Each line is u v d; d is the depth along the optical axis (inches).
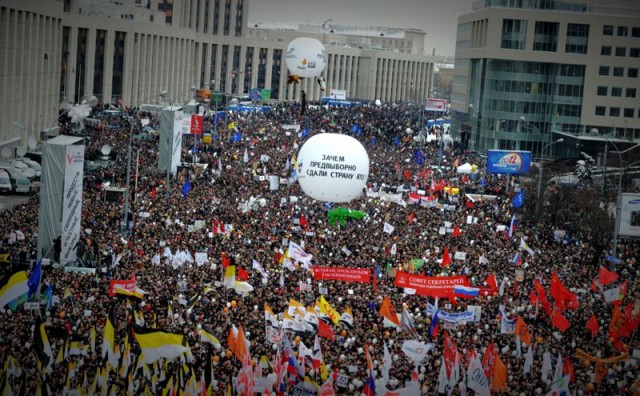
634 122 6899.6
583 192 3909.9
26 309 1825.8
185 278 2301.9
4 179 3619.6
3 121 4498.0
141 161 4500.5
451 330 2085.4
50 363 1512.1
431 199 3816.4
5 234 2667.3
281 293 2208.4
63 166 2527.1
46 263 2327.8
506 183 4877.0
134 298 2004.2
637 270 2982.3
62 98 6811.0
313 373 1679.4
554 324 2059.5
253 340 1850.4
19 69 4729.3
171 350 1514.5
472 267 2687.0
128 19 7687.0
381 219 3422.7
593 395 1653.5
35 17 5039.4
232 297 2123.5
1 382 1402.6
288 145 5644.7
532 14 6796.3
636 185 4591.5
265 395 1499.8
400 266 2615.7
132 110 6604.3
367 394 1524.4
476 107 7145.7
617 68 6845.5
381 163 5132.9
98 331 1790.1
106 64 7519.7
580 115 6904.5
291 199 3700.8
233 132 6166.3
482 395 1601.9
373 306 2154.3
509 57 6840.6
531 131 6894.7
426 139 7170.3
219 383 1581.0
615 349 1951.3
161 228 2950.3
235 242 2785.4
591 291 2522.1
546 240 3361.2
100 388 1478.8
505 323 2028.8
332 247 2856.8
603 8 6939.0
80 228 2679.6
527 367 1760.6
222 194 3720.5
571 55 6830.7
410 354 1780.3
